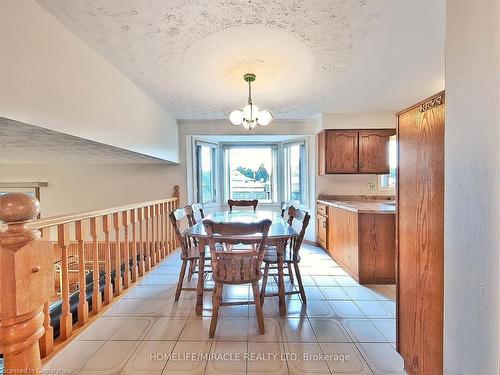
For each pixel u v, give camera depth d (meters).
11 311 0.55
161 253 3.93
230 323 2.11
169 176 4.61
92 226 2.26
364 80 2.85
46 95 1.63
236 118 2.75
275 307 2.39
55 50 1.71
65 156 3.45
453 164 0.87
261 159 5.56
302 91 3.16
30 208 0.58
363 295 2.63
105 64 2.31
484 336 0.73
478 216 0.75
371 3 1.63
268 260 2.38
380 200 4.33
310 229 4.66
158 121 3.60
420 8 1.67
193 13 1.70
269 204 5.47
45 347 1.69
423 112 1.32
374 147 4.17
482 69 0.73
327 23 1.83
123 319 2.18
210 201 5.25
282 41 2.05
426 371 1.33
